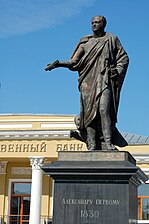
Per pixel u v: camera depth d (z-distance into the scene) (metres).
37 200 33.94
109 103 8.11
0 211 37.94
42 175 36.12
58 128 34.47
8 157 35.12
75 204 7.29
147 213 34.22
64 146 34.16
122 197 7.19
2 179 38.47
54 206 7.33
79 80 8.40
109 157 7.50
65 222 7.25
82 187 7.33
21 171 38.56
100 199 7.25
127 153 7.54
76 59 8.45
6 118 35.47
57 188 7.39
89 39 8.59
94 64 8.32
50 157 34.38
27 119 35.19
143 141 38.66
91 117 8.15
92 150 7.79
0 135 35.25
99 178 7.30
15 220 37.78
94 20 8.54
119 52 8.41
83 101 8.28
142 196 34.59
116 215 7.15
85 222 7.21
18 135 34.97
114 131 8.38
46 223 35.16
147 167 34.28
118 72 8.19
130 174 7.19
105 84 8.12
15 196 38.34
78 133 8.49
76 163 7.47
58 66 8.45
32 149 34.72
